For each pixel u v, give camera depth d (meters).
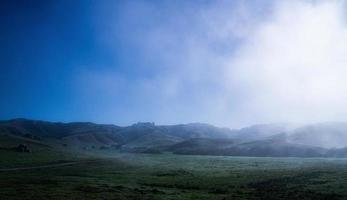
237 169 145.38
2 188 76.19
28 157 196.88
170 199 64.62
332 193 68.00
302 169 129.00
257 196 68.88
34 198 62.03
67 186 82.56
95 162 198.25
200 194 72.62
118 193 71.75
